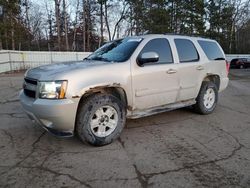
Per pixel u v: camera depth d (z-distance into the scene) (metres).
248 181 3.30
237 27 57.03
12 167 3.61
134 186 3.17
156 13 37.91
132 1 40.78
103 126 4.36
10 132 4.99
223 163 3.77
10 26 32.09
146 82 4.84
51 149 4.22
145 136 4.83
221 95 9.57
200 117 6.14
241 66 36.75
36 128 5.21
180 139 4.70
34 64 23.20
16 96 8.78
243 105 7.65
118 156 3.97
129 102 4.67
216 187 3.16
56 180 3.29
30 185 3.17
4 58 19.64
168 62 5.30
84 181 3.27
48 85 3.92
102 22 44.34
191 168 3.61
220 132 5.09
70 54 25.33
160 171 3.53
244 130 5.23
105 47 5.58
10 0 31.23
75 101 3.95
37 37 52.00
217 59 6.62
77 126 4.16
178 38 5.73
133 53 4.76
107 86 4.32
